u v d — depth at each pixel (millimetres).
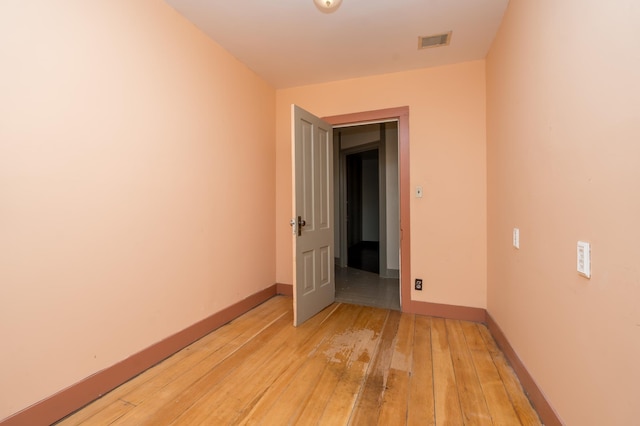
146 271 1982
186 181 2301
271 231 3549
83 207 1623
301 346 2303
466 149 2871
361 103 3238
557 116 1379
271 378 1873
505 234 2203
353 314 3006
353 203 7824
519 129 1879
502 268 2281
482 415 1546
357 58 2848
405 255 3057
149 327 2004
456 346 2309
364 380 1854
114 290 1782
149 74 1995
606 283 1032
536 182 1626
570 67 1260
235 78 2863
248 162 3084
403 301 3070
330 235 3330
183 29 2264
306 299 2850
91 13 1653
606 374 1031
